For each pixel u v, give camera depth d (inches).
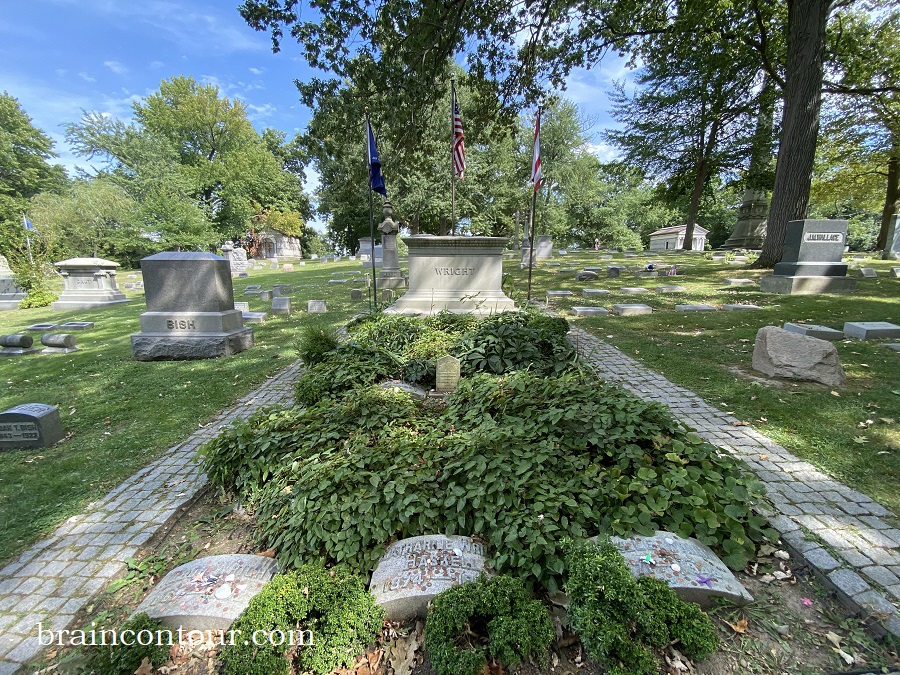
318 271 978.1
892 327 252.1
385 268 641.6
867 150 897.5
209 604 80.4
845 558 90.3
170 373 261.1
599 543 84.4
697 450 108.5
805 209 516.1
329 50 397.4
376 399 152.8
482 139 557.3
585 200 1754.4
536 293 498.6
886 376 193.5
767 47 642.2
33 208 1144.8
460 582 82.5
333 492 102.8
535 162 342.3
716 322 320.5
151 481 137.6
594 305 413.4
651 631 67.2
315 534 92.4
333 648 71.1
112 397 221.5
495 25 438.9
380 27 392.2
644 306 373.7
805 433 146.7
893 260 660.7
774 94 760.3
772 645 73.3
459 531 98.3
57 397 224.2
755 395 181.9
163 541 109.0
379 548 92.8
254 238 1946.4
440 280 354.3
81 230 1122.0
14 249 666.2
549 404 135.0
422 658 74.5
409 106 434.3
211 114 1701.5
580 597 72.6
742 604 80.4
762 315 332.2
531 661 71.6
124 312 534.0
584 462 108.3
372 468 112.0
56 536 111.1
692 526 93.0
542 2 424.2
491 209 1359.5
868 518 103.0
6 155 1449.3
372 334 251.4
